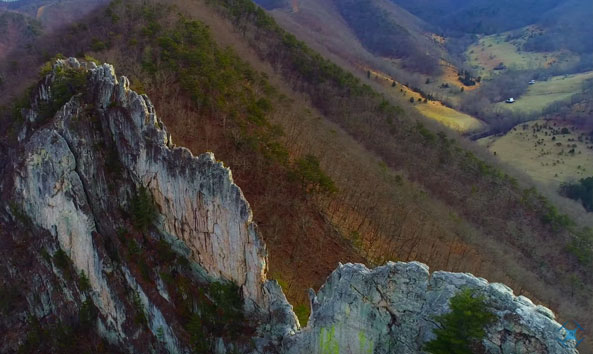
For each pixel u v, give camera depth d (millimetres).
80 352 60000
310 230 73625
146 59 90312
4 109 85750
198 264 56281
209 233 54344
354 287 43656
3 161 72812
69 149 61156
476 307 37125
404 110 143625
